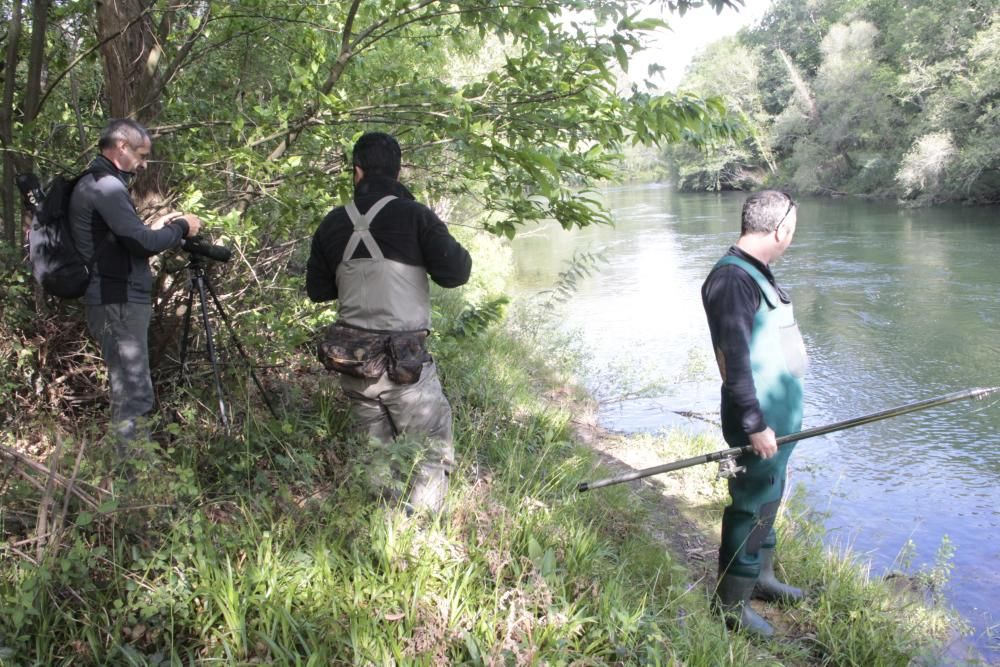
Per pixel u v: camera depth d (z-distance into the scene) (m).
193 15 3.99
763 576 3.70
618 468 5.43
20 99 3.91
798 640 3.43
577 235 24.44
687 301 13.23
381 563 2.70
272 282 4.11
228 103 4.28
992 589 4.68
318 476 3.33
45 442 3.18
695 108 3.27
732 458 3.22
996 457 7.09
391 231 2.91
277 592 2.46
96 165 2.90
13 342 3.35
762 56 52.84
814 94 42.16
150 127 3.50
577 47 3.26
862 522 5.72
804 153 39.41
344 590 2.55
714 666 2.84
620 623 2.79
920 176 28.56
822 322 12.41
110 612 2.27
